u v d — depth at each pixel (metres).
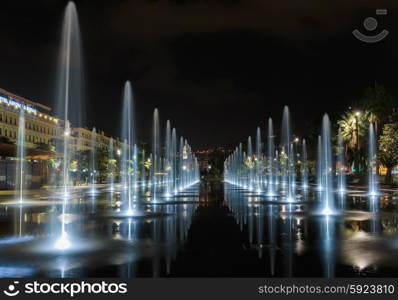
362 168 68.12
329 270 9.21
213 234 14.23
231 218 19.27
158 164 114.56
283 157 103.50
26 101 91.81
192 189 56.78
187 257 10.48
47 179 59.34
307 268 9.38
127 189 55.66
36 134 94.50
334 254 10.80
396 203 28.22
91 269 9.32
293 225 16.61
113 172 92.88
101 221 18.09
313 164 88.75
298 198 34.56
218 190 53.09
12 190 48.78
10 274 8.95
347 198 34.00
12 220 18.56
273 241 12.78
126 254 10.84
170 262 9.95
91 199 34.03
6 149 45.00
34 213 21.89
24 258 10.37
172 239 13.15
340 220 18.31
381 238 13.30
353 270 9.20
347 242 12.56
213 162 167.25
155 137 67.69
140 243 12.43
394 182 60.59
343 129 68.31
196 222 17.69
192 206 26.52
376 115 61.31
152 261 10.05
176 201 31.31
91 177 85.38
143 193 44.91
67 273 9.02
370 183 61.38
